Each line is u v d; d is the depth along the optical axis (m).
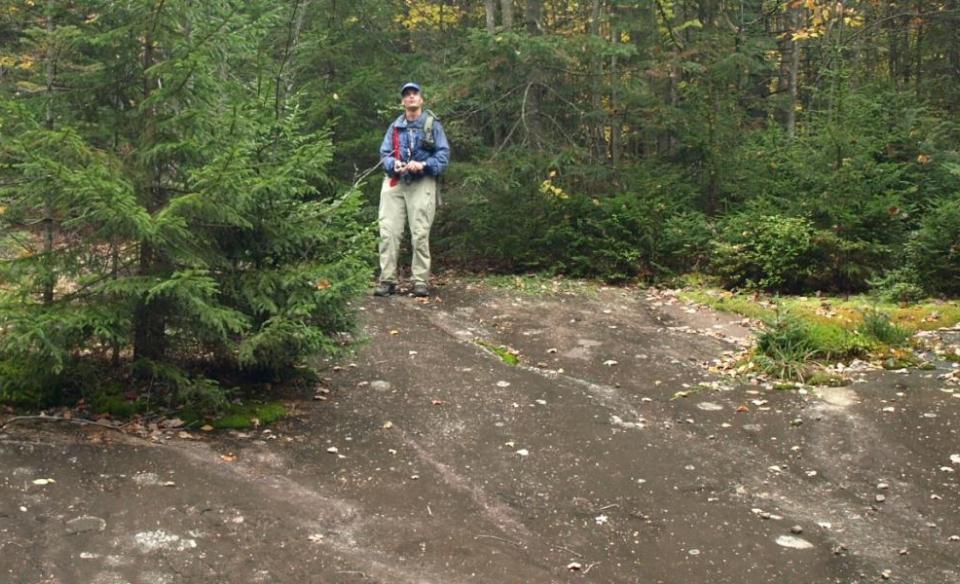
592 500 4.70
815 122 11.28
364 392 6.04
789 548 4.24
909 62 18.41
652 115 12.32
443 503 4.55
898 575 4.02
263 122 5.38
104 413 5.07
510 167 10.80
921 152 11.15
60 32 4.97
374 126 11.48
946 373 6.72
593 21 13.57
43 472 4.36
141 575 3.61
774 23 19.09
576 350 7.37
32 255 4.79
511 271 10.80
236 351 5.18
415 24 15.71
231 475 4.56
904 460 5.29
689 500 4.74
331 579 3.71
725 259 9.89
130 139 5.13
